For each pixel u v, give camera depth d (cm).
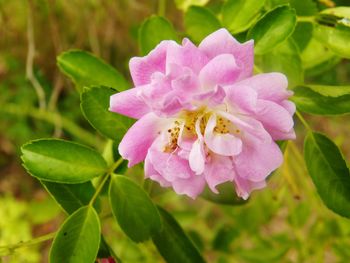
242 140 13
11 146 37
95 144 33
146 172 13
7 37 32
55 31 28
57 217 34
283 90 13
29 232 28
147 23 17
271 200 25
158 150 13
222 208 25
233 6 17
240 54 13
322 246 24
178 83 12
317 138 16
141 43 17
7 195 34
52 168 15
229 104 13
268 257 24
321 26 17
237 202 17
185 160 13
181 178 14
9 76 35
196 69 13
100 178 16
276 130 13
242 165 13
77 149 15
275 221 30
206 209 30
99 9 30
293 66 17
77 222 15
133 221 16
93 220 15
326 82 25
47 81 34
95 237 15
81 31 31
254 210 25
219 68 12
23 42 32
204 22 17
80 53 17
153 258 23
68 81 32
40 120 36
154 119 13
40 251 33
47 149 15
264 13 17
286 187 23
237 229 25
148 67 13
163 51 13
